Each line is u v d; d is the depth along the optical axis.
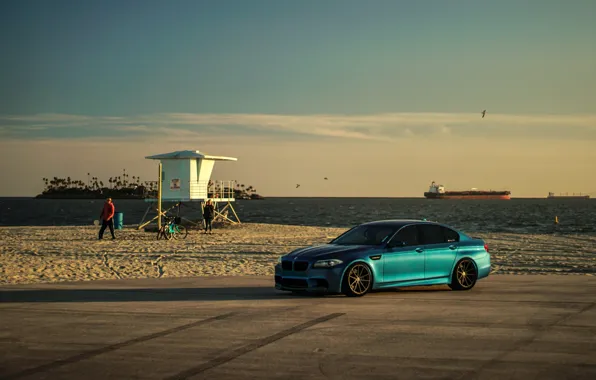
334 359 7.24
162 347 7.97
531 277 16.14
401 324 9.38
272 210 132.38
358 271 12.50
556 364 6.91
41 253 24.77
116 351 7.77
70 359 7.37
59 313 10.71
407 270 12.91
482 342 8.08
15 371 6.84
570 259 22.03
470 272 13.72
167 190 44.88
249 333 8.80
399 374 6.56
